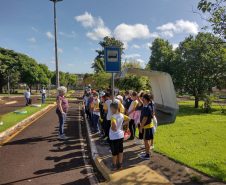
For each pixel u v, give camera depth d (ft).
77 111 44.14
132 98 19.97
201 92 52.03
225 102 72.95
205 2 16.37
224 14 16.55
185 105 63.82
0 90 131.13
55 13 57.06
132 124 18.65
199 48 53.01
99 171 12.87
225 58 51.01
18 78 128.06
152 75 33.68
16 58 139.74
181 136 20.71
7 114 33.94
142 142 17.83
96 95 22.34
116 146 11.91
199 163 12.84
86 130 25.41
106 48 14.48
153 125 14.87
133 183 10.22
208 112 45.14
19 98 83.20
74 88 265.75
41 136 21.35
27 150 16.63
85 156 15.58
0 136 20.65
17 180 11.25
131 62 76.18
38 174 12.08
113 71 14.73
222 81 53.31
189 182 10.29
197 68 52.19
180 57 56.49
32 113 35.53
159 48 70.64
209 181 10.36
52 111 42.22
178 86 57.31
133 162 13.21
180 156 14.16
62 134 20.33
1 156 15.14
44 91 56.59
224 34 17.26
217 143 17.93
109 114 16.57
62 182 11.09
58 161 14.28
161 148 16.10
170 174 11.29
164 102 34.76
